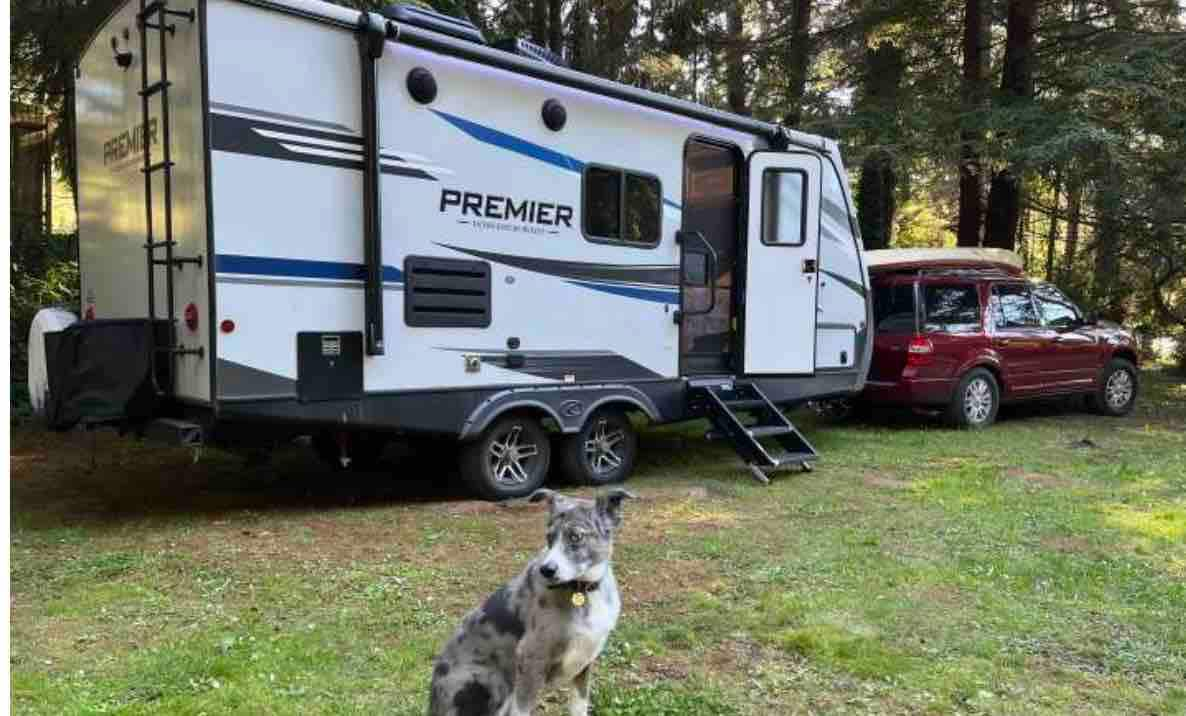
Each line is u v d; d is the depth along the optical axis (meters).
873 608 4.44
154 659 3.67
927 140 13.00
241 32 5.32
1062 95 13.30
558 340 6.95
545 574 2.71
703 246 8.14
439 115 6.16
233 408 5.39
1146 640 4.12
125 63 5.98
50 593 4.52
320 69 5.66
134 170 6.00
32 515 6.11
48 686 3.40
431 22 6.23
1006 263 11.80
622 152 7.27
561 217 6.89
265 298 5.49
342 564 5.06
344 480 7.49
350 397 5.86
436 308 6.23
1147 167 12.98
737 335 8.31
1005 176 14.22
